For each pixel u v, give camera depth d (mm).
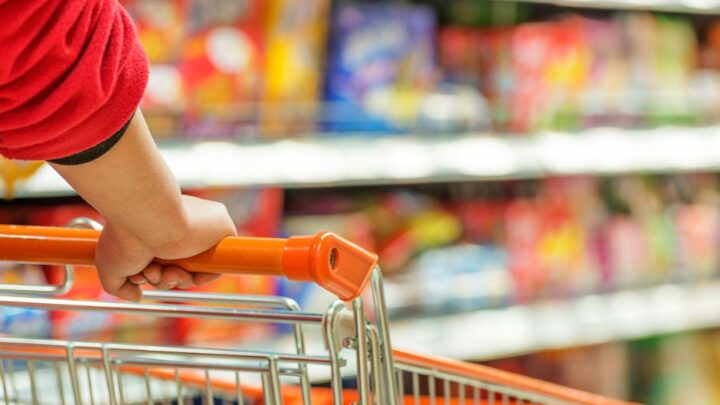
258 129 2299
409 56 2580
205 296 971
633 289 3168
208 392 933
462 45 2771
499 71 2781
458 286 2742
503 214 2898
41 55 638
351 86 2486
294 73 2363
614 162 2898
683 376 3371
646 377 3312
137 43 712
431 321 2674
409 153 2482
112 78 673
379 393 859
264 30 2326
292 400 1477
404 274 2666
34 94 654
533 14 3100
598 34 2996
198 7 2211
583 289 3049
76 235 915
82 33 647
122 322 2111
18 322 1971
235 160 2168
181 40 2172
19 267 2008
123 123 704
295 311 930
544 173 2727
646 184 3295
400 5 2594
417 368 1213
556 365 3059
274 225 2406
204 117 2197
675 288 3250
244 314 880
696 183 3449
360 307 826
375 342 857
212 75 2213
